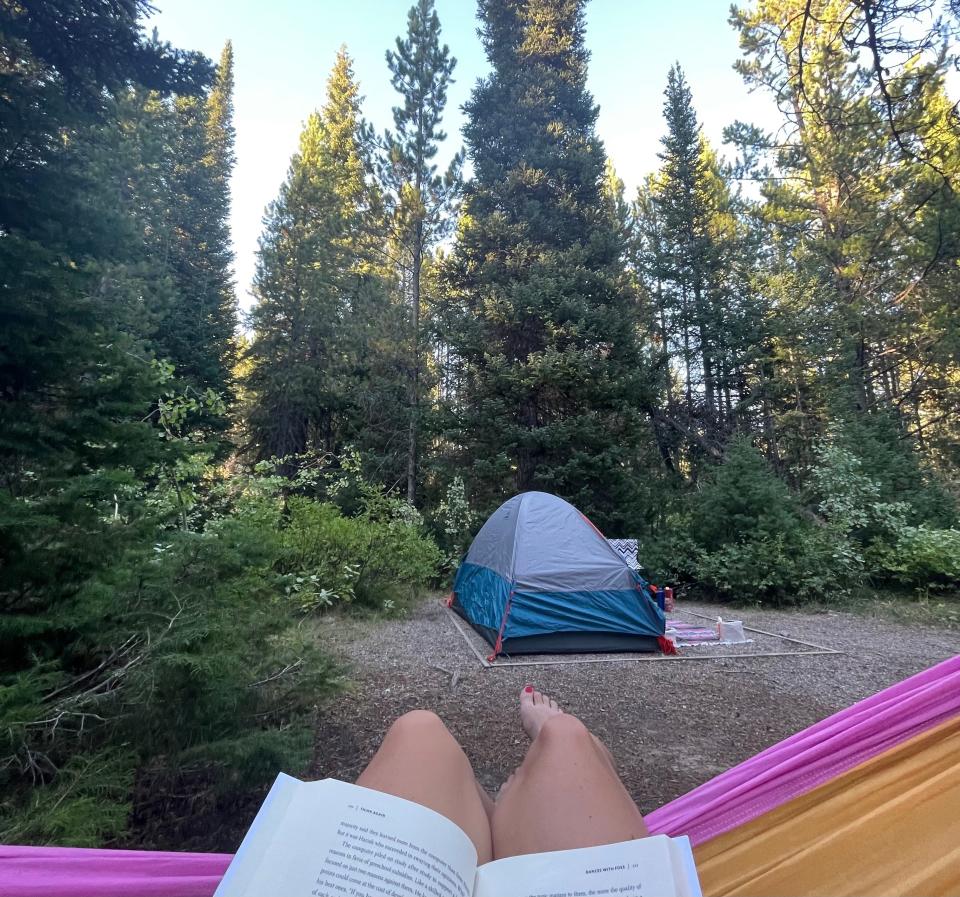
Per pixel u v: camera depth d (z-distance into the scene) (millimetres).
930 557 8648
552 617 5934
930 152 3838
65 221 3309
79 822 1838
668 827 1519
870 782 1440
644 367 13328
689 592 9539
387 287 15805
